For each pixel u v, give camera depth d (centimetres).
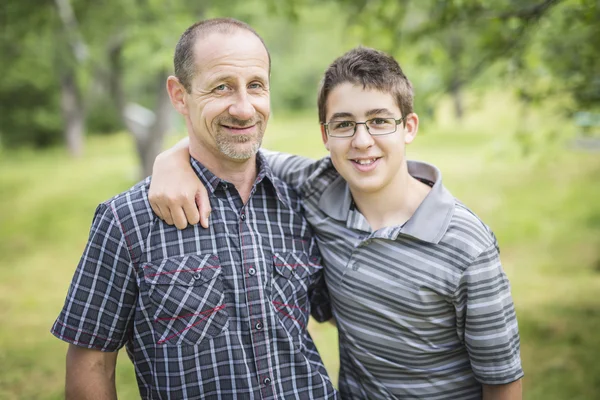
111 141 2277
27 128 2191
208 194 169
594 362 363
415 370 172
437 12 366
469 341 164
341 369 194
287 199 183
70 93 1780
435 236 162
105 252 159
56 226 882
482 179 1056
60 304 536
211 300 159
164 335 158
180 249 161
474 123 1891
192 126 170
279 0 462
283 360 166
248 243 167
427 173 184
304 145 1608
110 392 166
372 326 173
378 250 170
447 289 161
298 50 2984
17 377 363
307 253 180
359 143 163
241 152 165
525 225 759
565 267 582
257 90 167
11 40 806
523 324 435
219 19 168
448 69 414
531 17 319
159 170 168
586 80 396
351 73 165
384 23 392
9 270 663
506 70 384
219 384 159
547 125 465
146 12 655
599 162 1092
